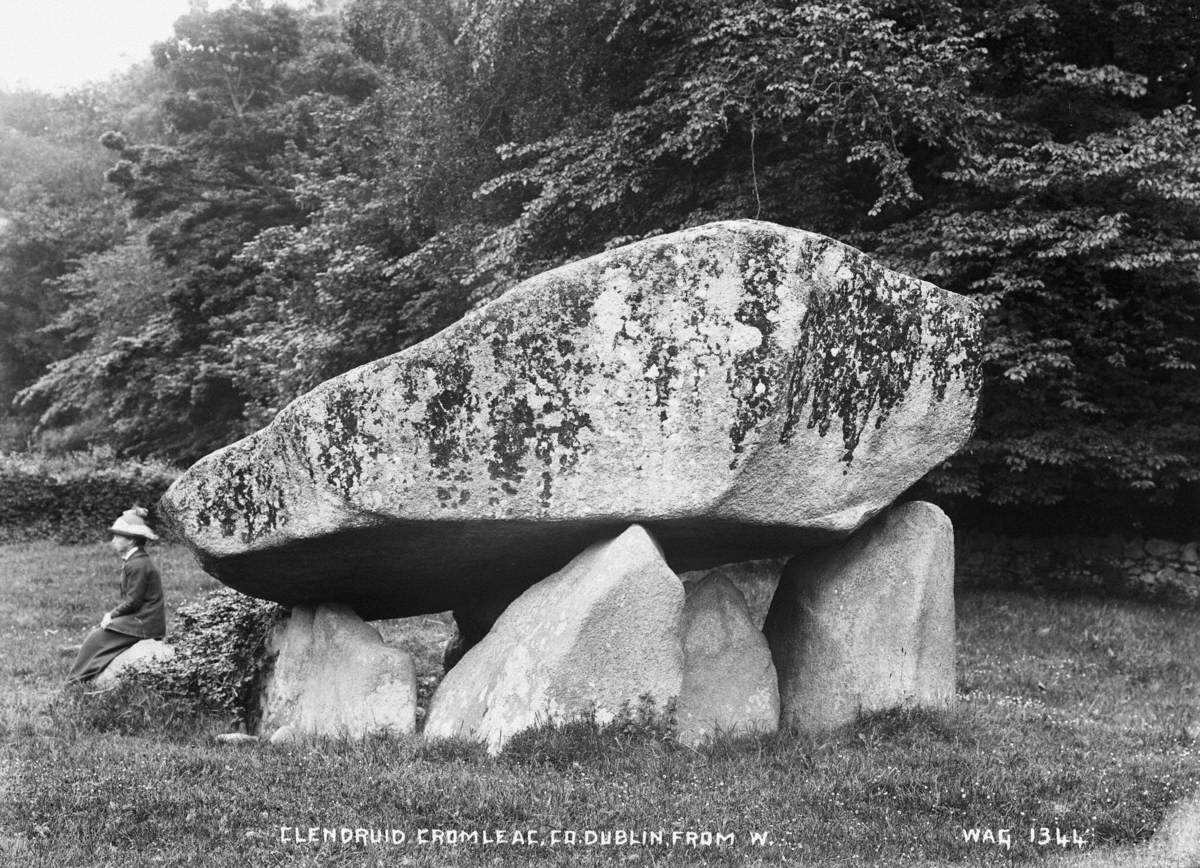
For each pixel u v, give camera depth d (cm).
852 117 1498
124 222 4828
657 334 744
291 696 859
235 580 850
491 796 645
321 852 581
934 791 671
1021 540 1772
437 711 805
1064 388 1551
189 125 3772
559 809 632
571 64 1881
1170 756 791
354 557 805
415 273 2048
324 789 670
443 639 1339
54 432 4259
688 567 928
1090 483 1708
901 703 816
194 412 3512
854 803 660
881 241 1575
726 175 1617
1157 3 1616
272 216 3519
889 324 795
